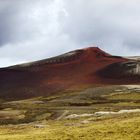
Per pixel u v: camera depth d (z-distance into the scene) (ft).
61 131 149.18
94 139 127.03
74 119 232.12
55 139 131.85
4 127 214.28
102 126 149.07
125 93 636.07
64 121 224.53
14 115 363.15
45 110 394.93
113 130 137.69
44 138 134.82
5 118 343.87
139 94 617.62
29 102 602.03
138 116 178.40
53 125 197.26
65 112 349.00
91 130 142.41
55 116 336.90
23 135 147.95
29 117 344.69
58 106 502.79
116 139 124.67
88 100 579.07
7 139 135.54
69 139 130.21
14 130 186.19
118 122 155.22
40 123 229.66
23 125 221.87
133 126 139.85
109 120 178.70
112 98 594.65
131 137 125.49
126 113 213.46
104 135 131.85
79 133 138.72
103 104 502.38
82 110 367.45
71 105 518.78
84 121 195.42
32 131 169.17
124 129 136.98
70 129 155.12
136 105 460.55
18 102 614.75
